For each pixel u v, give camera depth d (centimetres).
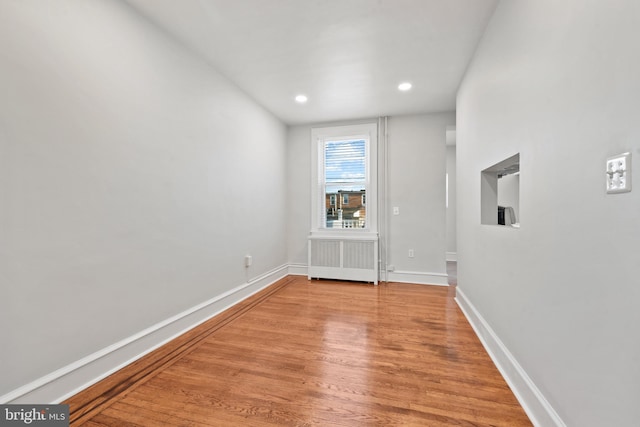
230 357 207
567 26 115
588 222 103
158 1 194
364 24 219
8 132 136
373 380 178
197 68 263
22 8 141
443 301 338
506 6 180
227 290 314
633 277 83
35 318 147
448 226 629
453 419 144
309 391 167
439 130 415
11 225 138
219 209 298
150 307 216
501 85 189
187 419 144
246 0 193
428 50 254
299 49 254
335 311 303
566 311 117
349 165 460
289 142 474
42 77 149
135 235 203
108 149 183
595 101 99
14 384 138
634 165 83
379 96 356
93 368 174
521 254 159
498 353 193
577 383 110
